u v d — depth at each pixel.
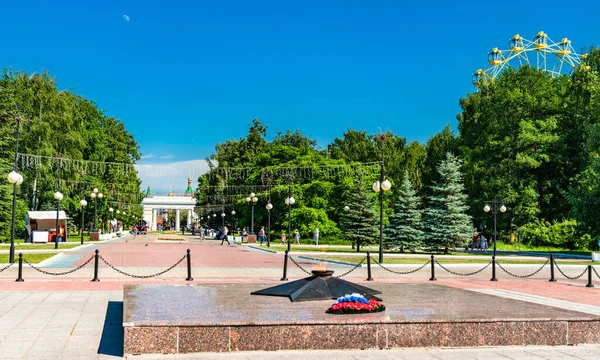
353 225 41.91
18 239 56.03
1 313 12.09
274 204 63.91
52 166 49.28
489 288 18.25
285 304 10.73
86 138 55.69
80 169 52.31
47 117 49.16
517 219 56.69
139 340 8.55
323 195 61.19
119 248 43.84
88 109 65.00
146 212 161.62
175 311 9.70
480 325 9.59
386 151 77.31
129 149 84.06
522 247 50.91
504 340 9.66
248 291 12.60
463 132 65.44
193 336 8.70
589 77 47.03
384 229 42.00
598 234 40.25
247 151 89.25
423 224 41.38
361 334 9.17
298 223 59.22
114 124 81.31
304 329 9.02
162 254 35.78
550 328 9.81
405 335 9.32
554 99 53.94
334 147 93.19
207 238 80.62
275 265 26.97
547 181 54.72
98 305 13.28
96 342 9.42
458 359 8.70
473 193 57.22
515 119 54.31
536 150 52.41
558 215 53.56
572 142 52.34
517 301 11.75
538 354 9.14
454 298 12.02
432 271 20.88
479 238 52.47
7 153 46.69
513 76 57.12
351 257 32.22
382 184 27.67
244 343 8.84
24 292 15.50
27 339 9.58
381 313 9.92
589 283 19.58
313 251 40.22
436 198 41.19
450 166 41.75
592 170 41.44
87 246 43.72
